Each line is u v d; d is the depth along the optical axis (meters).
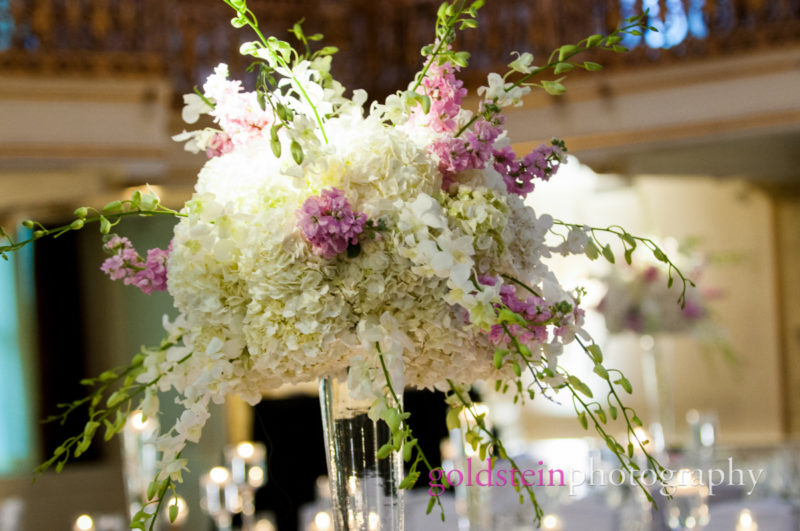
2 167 7.12
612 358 11.09
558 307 1.72
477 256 1.74
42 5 7.28
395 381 1.66
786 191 10.54
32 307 9.81
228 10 8.17
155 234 9.26
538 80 8.04
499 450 1.85
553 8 8.03
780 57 7.49
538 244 1.82
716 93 7.68
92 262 9.94
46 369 9.79
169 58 7.55
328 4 8.58
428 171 1.75
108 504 9.59
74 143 7.28
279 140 1.76
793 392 10.61
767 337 10.70
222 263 1.75
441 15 1.85
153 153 7.49
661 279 6.59
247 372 1.80
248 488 4.33
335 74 8.61
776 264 10.65
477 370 1.83
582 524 4.90
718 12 7.71
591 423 11.07
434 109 1.82
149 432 3.98
